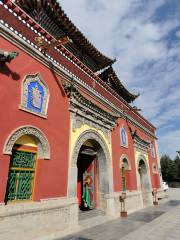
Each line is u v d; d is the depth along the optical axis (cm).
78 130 1274
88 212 1370
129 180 1864
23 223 817
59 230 980
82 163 1653
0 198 758
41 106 1022
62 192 1053
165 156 7056
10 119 846
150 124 2911
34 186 941
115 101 1891
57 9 1200
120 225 1269
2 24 879
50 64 1123
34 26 1055
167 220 1431
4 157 796
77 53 1609
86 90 1442
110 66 1869
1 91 830
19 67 932
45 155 991
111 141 1675
